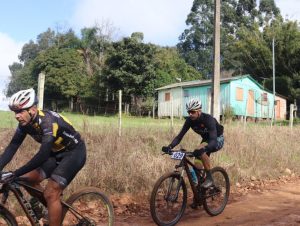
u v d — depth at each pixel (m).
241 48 47.16
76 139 5.10
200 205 7.45
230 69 58.88
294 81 41.41
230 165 10.93
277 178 11.65
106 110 36.41
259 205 8.55
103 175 8.58
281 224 6.75
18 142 4.91
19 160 8.57
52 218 4.87
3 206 4.61
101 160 9.02
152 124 13.66
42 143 4.71
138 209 7.93
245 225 6.88
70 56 44.56
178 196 6.97
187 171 7.19
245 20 74.31
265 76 45.91
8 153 4.85
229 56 57.34
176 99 37.94
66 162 4.96
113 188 8.57
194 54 73.56
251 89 36.88
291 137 15.56
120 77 38.75
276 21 47.00
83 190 5.40
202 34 75.75
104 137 10.57
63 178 4.92
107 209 5.69
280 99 39.97
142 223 7.06
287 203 8.80
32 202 5.01
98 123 11.98
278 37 43.25
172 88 38.44
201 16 76.69
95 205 6.90
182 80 55.03
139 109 39.00
